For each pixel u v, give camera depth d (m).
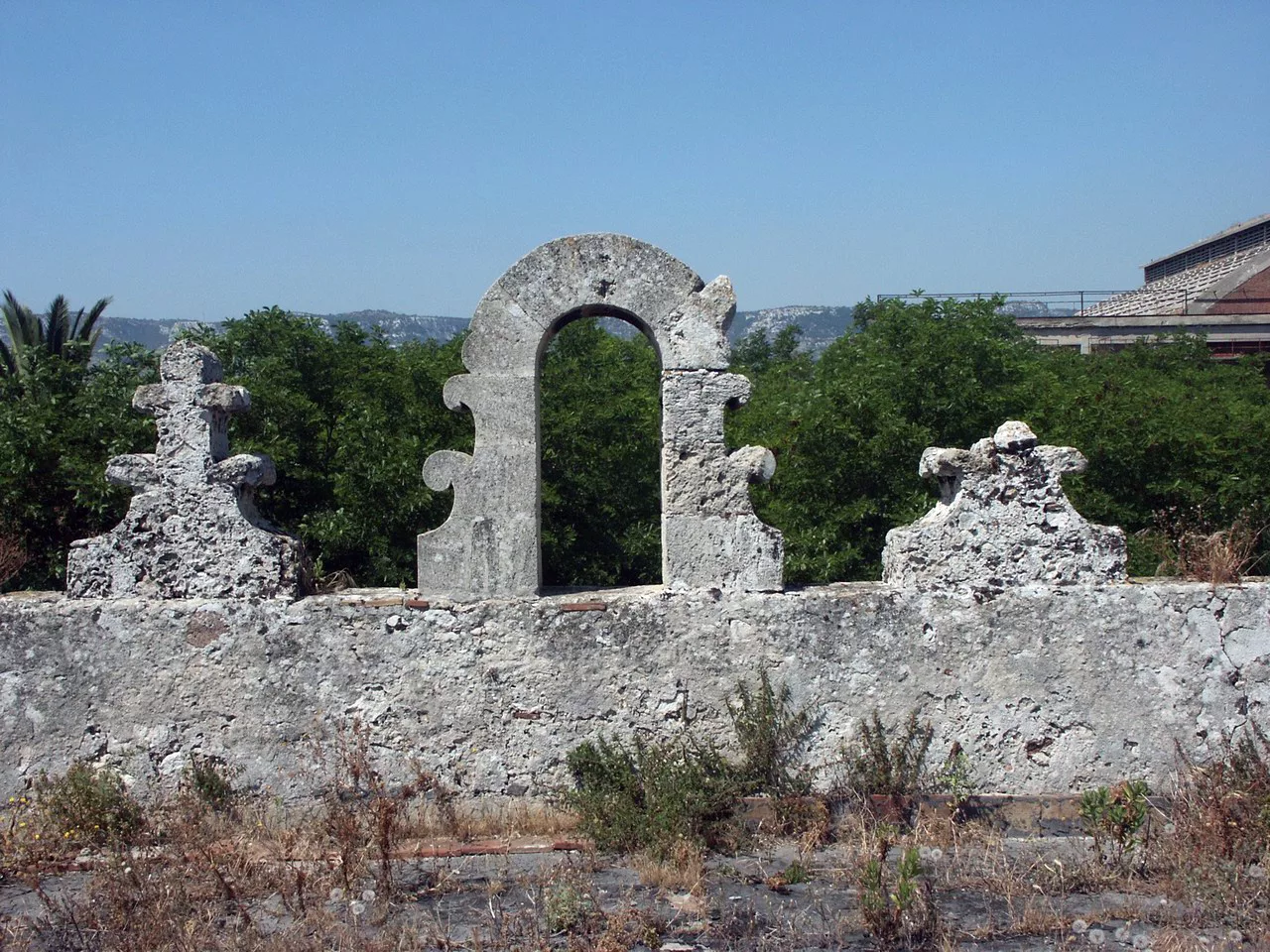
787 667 6.86
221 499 6.84
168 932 5.36
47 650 6.76
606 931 5.36
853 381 12.20
